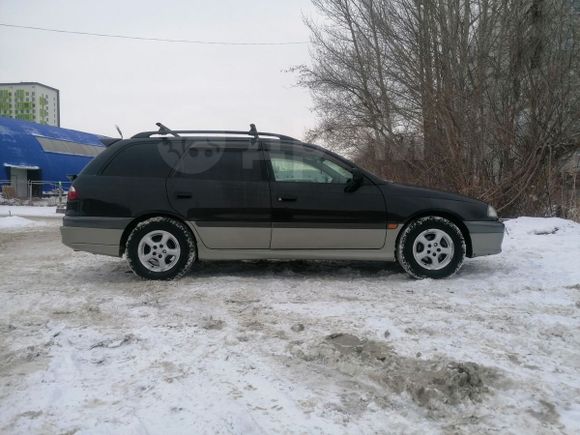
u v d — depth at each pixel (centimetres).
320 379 313
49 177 3541
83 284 565
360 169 587
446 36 1198
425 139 1167
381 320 417
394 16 1384
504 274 605
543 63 1084
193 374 318
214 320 421
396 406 280
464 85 1159
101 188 570
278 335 386
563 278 579
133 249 569
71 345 366
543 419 267
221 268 654
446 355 343
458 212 579
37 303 478
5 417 266
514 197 1095
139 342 371
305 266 669
